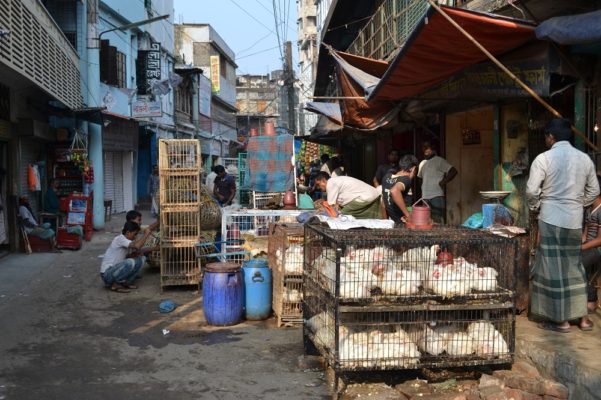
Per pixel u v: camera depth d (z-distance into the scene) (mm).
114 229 16719
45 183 14500
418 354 4727
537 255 5398
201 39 39250
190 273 8703
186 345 6059
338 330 4605
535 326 5527
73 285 9102
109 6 19500
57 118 15227
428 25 5203
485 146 10078
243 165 16312
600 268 5637
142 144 25609
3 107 11375
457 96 7383
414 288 4750
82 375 5164
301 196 10391
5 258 11391
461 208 10273
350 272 4727
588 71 5477
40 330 6598
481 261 5195
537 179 5188
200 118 34656
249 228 8914
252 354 5770
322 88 26109
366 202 8242
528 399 4418
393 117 10766
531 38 5480
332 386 4934
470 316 4980
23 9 9102
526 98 7039
